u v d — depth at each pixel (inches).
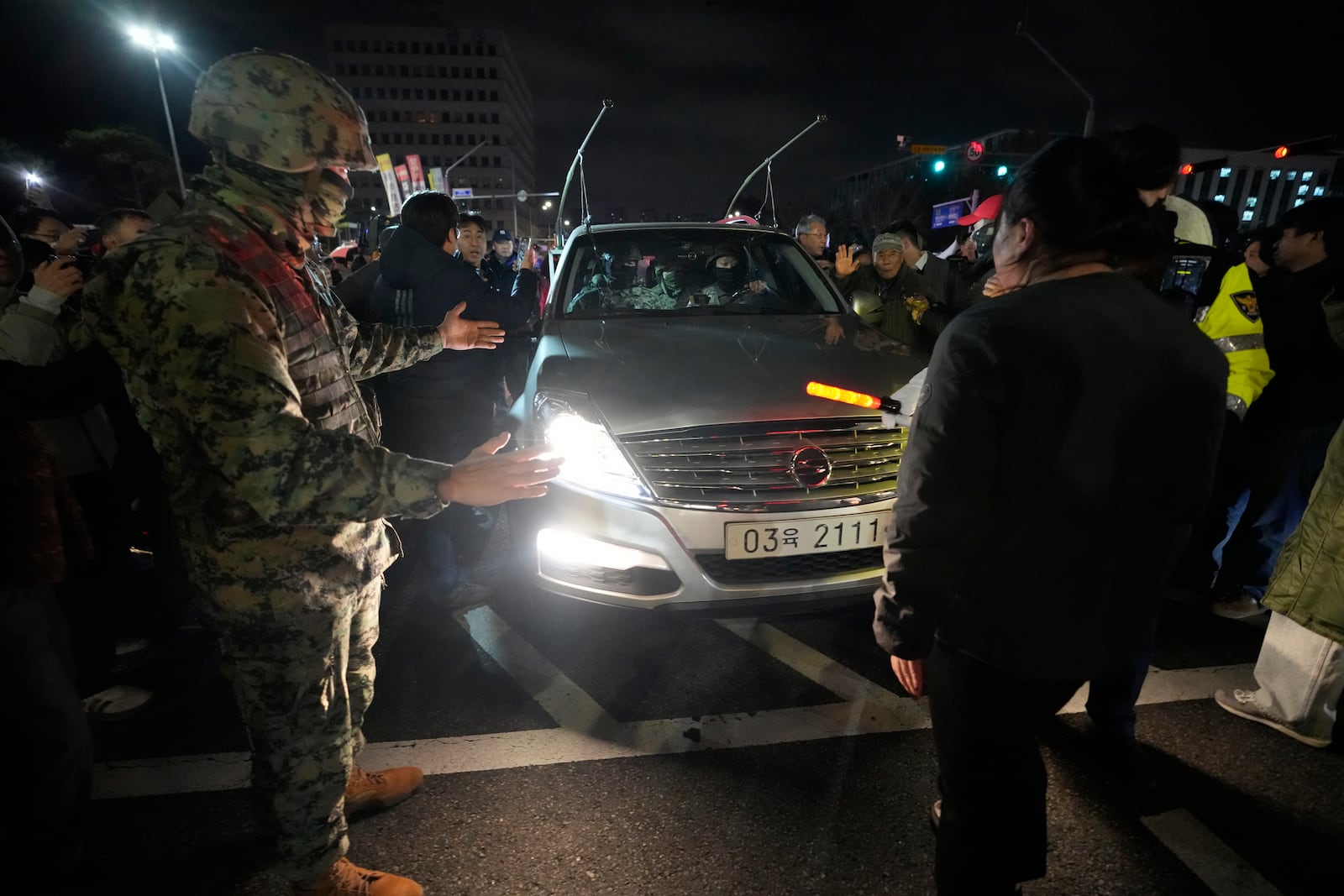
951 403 43.1
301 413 45.7
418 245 106.6
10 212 132.6
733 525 89.0
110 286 45.0
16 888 66.4
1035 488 43.4
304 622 52.0
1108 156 44.7
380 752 84.0
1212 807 75.8
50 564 61.2
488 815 74.4
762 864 68.6
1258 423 114.1
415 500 45.1
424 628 113.0
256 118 46.7
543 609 112.4
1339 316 96.3
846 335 120.0
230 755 84.7
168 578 109.6
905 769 81.4
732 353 108.9
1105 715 78.1
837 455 92.4
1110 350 42.4
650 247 146.2
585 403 94.3
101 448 99.3
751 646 107.5
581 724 89.4
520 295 122.2
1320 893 65.8
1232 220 171.5
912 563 45.2
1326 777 80.3
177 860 69.5
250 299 45.4
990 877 50.7
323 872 58.1
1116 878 67.1
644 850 70.2
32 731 62.7
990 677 48.5
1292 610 83.0
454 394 115.7
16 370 59.4
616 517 90.3
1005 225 47.6
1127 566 45.6
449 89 3831.2
